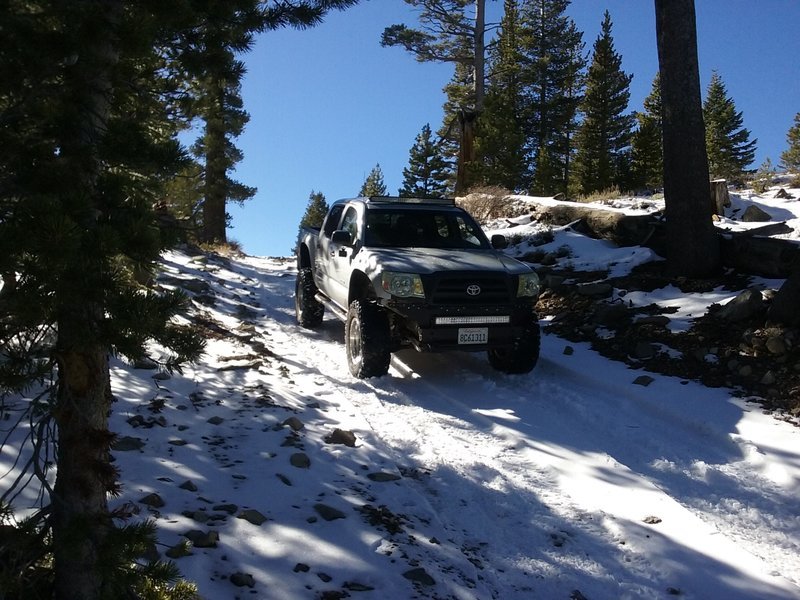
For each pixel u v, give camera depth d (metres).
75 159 2.55
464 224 8.70
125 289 2.46
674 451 5.82
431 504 4.36
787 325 7.47
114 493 2.68
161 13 2.84
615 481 5.09
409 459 5.07
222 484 4.10
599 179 43.78
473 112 27.12
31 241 2.11
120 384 5.66
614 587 3.68
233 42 3.69
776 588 3.74
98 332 2.45
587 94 49.38
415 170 51.97
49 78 2.69
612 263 11.63
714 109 63.62
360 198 9.18
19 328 2.44
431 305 6.98
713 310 8.60
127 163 2.69
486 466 5.09
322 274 9.42
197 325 8.38
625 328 8.79
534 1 49.59
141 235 2.44
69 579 2.54
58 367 2.58
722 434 6.02
